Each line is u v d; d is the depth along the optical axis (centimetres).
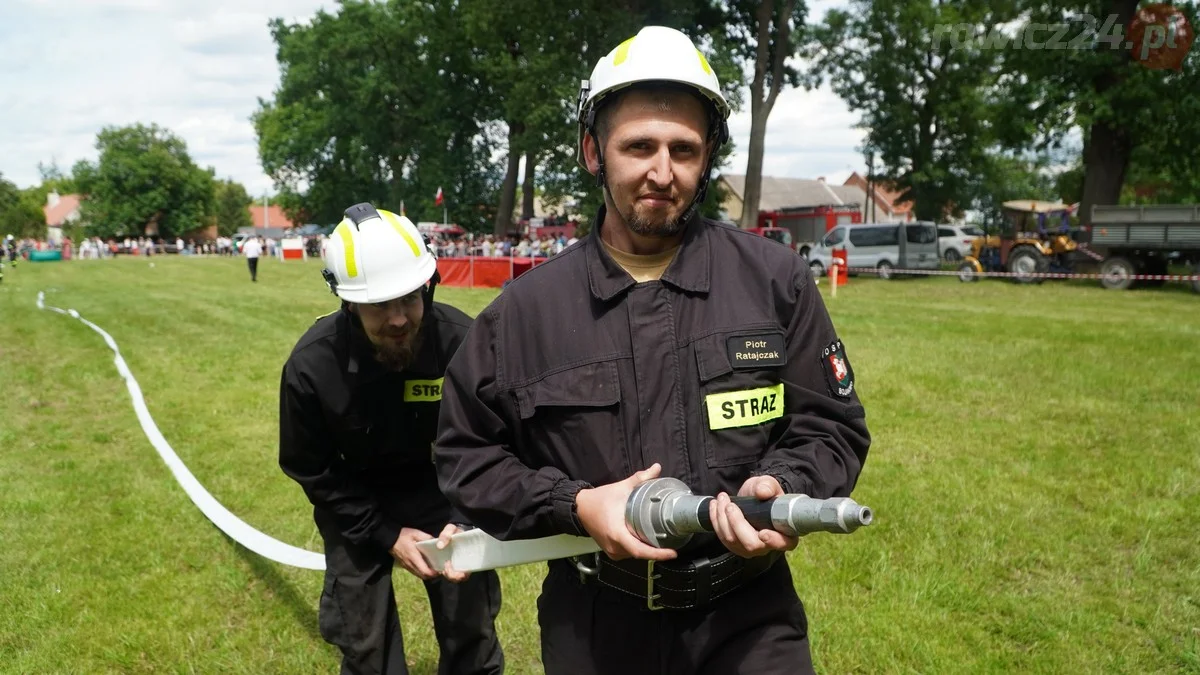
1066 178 4444
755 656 171
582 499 154
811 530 130
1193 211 2048
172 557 468
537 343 168
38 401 854
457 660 290
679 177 158
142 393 880
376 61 4909
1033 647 355
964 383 835
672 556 146
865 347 1070
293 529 509
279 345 1215
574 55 3139
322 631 282
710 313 166
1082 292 2033
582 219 4206
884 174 4297
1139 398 771
